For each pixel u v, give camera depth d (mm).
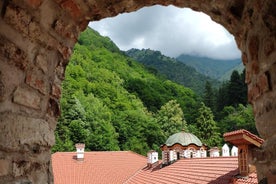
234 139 8789
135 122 46281
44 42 3357
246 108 50969
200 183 10500
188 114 58125
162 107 54250
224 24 4270
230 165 10625
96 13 4125
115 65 66438
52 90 3631
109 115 44438
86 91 49906
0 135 2705
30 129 3158
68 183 18344
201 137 47625
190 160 15312
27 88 3117
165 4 4551
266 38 3027
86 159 21703
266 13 2891
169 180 13461
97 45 75562
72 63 54406
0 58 2713
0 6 2688
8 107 2836
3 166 2754
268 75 3090
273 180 3037
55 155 21906
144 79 67875
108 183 18922
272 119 3061
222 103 59281
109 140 40406
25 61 3057
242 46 3902
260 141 8250
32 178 3215
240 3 3479
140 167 21141
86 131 38594
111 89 53125
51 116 3676
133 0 4246
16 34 2910
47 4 3221
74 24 3906
